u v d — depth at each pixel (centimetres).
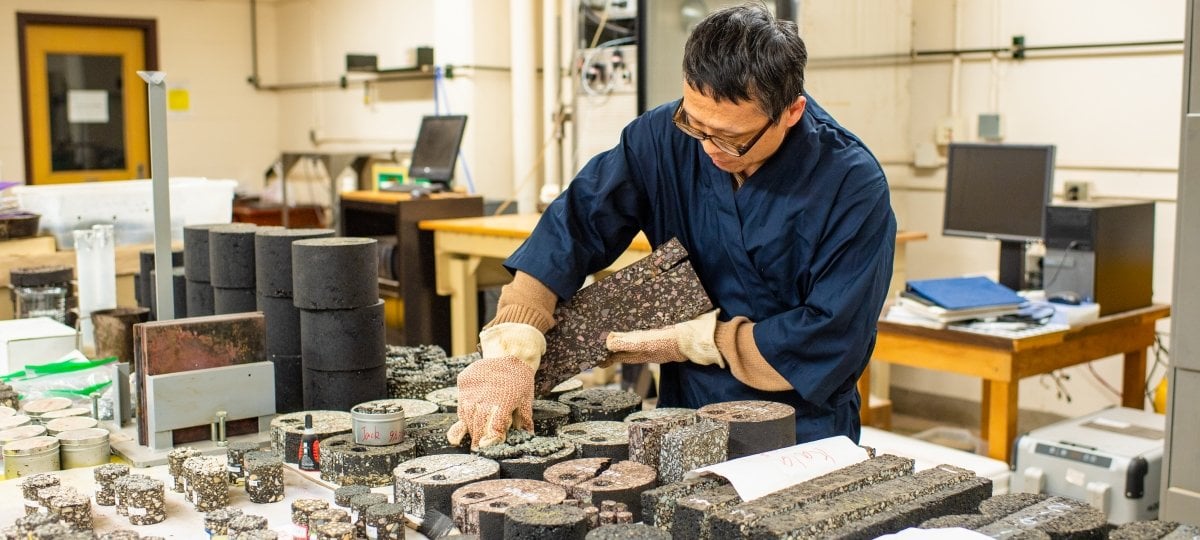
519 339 146
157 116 167
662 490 116
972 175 325
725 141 135
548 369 153
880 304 148
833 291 143
